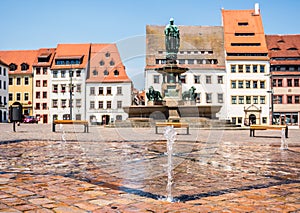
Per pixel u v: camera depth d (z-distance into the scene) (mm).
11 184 5688
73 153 9844
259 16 66875
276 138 18469
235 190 5414
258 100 61250
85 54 66750
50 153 9891
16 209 4270
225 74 61094
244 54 61594
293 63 61312
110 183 5762
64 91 66188
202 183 5906
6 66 67750
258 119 60719
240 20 66062
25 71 69500
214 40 62844
